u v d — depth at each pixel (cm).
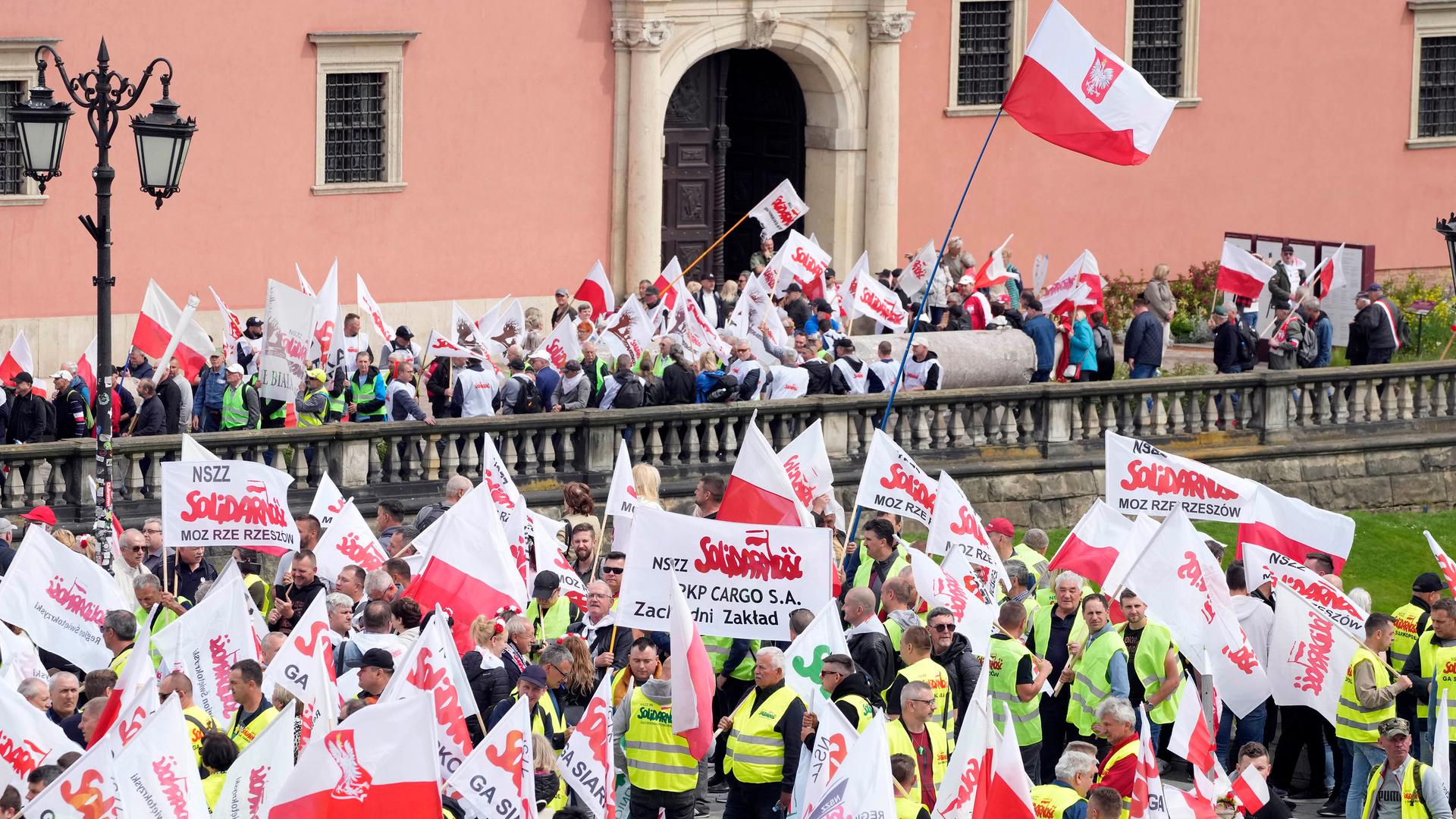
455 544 5269
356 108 10881
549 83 11319
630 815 4947
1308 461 9581
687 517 5100
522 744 4175
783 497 5697
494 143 11219
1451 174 13788
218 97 10456
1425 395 9931
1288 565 5875
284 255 10738
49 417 7869
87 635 5247
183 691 4581
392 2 10850
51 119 6003
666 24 11450
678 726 4741
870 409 8844
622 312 8975
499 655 5066
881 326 10262
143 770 3772
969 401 9019
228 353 8600
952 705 5066
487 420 8231
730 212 12700
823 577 5066
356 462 8075
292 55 10612
